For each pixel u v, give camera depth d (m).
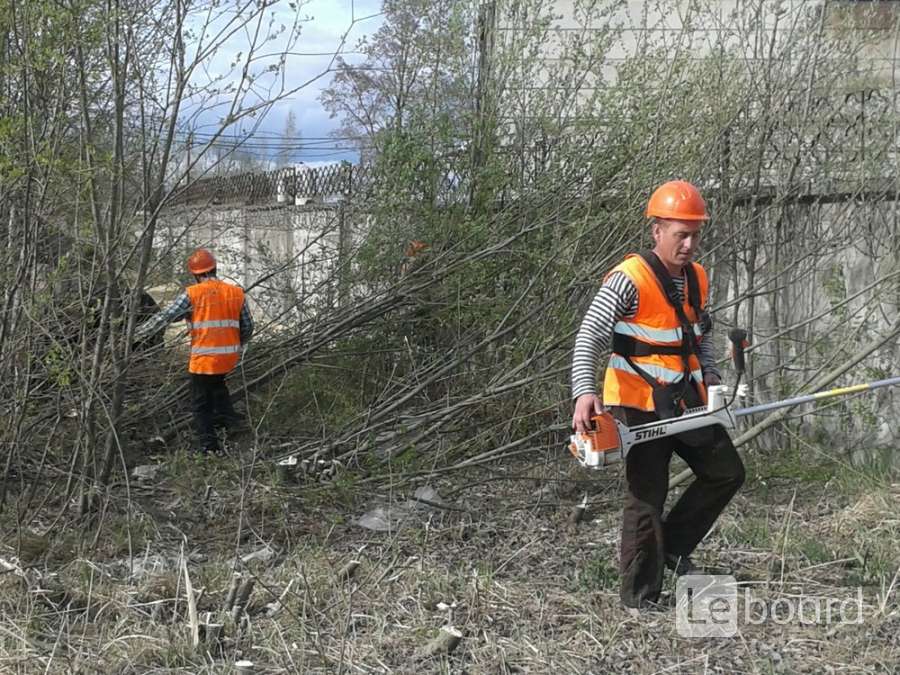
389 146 7.86
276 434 7.42
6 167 4.73
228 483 6.24
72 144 5.69
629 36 8.56
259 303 8.59
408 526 5.64
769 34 7.91
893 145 7.03
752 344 7.30
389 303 7.74
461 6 8.05
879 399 6.91
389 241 7.82
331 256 8.28
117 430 5.61
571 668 3.67
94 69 5.32
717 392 3.98
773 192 7.30
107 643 3.85
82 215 5.59
